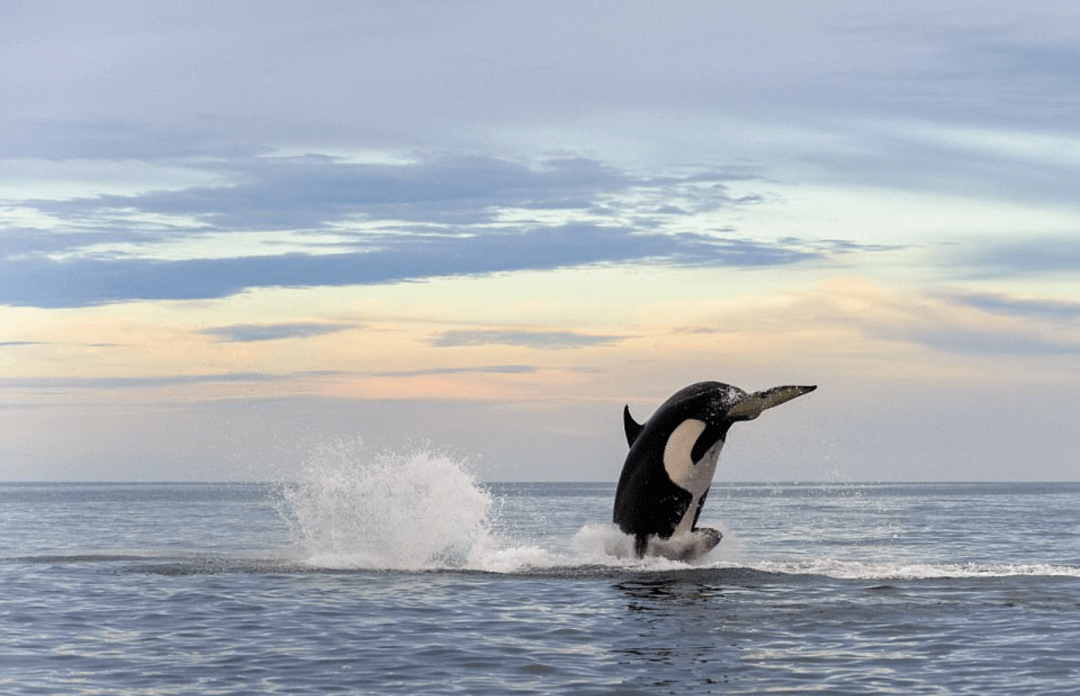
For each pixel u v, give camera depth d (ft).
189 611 85.76
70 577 106.73
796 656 68.59
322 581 101.50
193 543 169.27
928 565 114.52
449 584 98.43
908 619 80.18
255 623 80.38
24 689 60.95
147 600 91.45
